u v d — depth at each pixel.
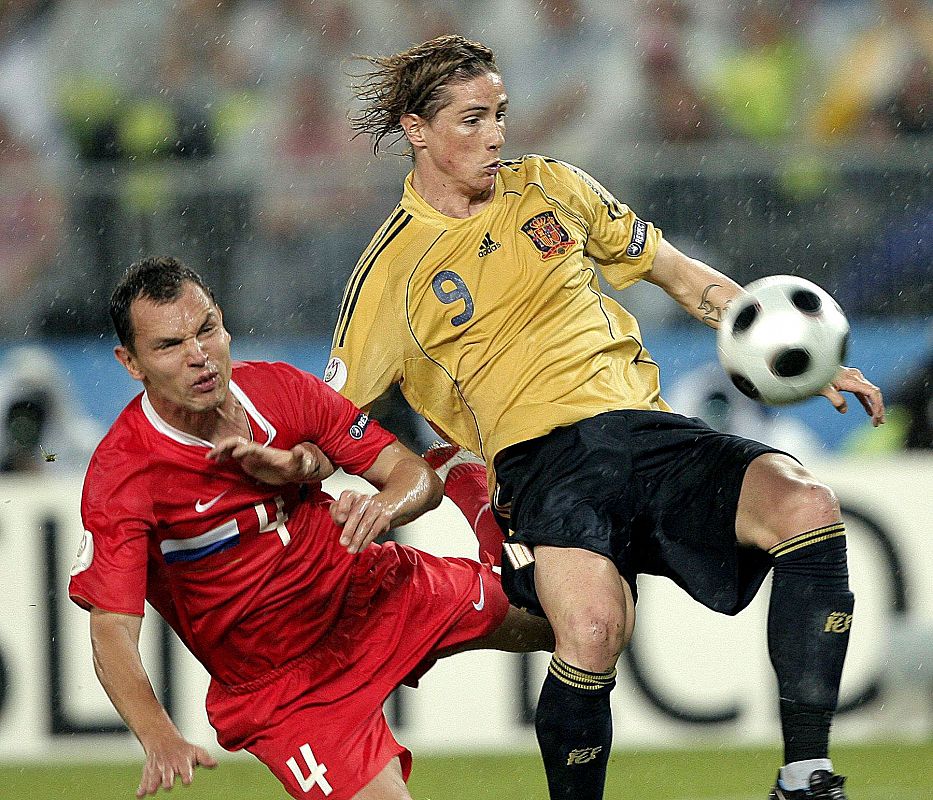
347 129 36.38
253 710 13.39
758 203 30.95
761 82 37.31
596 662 12.41
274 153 36.25
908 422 30.09
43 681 24.47
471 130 13.69
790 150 30.94
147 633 24.50
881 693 25.11
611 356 14.05
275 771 13.49
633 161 30.89
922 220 31.05
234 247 31.16
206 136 36.34
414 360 14.02
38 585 24.47
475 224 13.93
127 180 31.36
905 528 25.19
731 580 12.97
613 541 13.31
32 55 36.91
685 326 30.27
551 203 14.23
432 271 13.85
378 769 13.16
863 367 30.62
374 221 31.30
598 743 12.77
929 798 20.69
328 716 13.31
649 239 15.03
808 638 12.12
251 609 12.95
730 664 25.00
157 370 11.59
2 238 31.31
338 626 13.53
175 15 37.19
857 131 37.12
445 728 24.80
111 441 12.32
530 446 13.69
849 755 23.91
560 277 13.86
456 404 14.15
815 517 12.34
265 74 36.97
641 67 37.50
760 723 24.97
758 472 12.77
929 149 31.47
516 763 23.59
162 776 11.03
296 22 37.47
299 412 12.87
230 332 30.89
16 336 30.94
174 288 11.52
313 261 31.11
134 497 12.19
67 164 35.84
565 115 37.12
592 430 13.46
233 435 12.48
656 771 22.89
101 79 36.69
